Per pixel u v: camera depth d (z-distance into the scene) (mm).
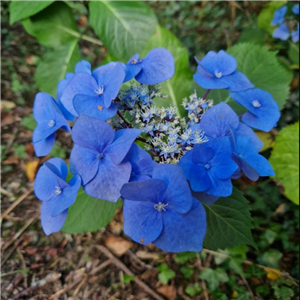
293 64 437
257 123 218
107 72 198
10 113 465
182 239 166
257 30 463
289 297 327
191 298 340
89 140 172
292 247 359
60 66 385
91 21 348
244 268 352
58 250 375
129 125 212
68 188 179
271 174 187
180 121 213
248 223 253
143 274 357
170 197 162
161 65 210
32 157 435
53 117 209
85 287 352
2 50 513
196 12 541
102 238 380
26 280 356
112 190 172
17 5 327
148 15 340
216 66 233
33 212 398
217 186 174
